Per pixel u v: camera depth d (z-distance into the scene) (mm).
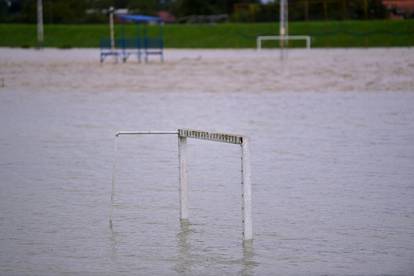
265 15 183000
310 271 22281
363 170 34844
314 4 178375
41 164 37062
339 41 148000
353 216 27578
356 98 59844
